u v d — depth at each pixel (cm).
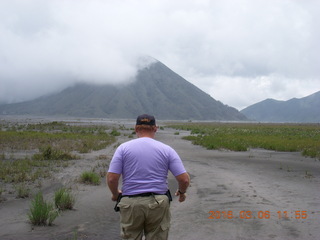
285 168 1328
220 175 1149
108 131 4241
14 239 528
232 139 2719
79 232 567
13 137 2562
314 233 551
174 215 671
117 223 621
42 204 639
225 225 598
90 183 987
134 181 327
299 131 4869
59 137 2708
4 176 1055
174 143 2523
